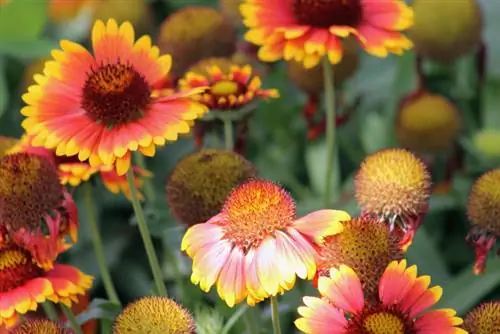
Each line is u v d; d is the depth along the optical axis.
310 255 0.71
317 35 0.84
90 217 0.87
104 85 0.77
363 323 0.70
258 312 0.84
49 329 0.74
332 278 0.71
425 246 0.96
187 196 0.81
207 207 0.81
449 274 0.98
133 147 0.75
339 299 0.71
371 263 0.73
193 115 0.77
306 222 0.72
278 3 0.86
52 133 0.77
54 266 0.79
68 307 0.79
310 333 0.70
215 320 0.81
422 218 0.80
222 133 0.93
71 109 0.78
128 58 0.80
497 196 0.81
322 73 0.97
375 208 0.78
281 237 0.72
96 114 0.77
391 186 0.78
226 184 0.81
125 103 0.77
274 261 0.71
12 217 0.77
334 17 0.85
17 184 0.77
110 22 0.80
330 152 0.89
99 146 0.76
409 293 0.71
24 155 0.78
